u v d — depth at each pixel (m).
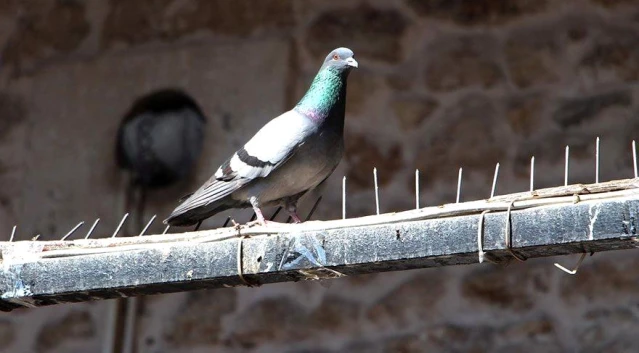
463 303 11.60
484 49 12.37
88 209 12.97
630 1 12.21
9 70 13.61
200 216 8.47
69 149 13.21
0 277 6.61
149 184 12.74
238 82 12.74
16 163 13.34
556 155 11.90
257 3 12.93
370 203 12.11
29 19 13.69
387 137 12.27
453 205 6.02
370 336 11.73
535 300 11.45
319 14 12.73
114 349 12.20
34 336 12.62
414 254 6.02
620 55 12.08
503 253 5.93
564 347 11.27
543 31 12.30
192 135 12.66
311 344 11.86
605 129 11.88
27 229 13.11
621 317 11.20
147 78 13.10
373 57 12.52
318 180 8.43
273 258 6.25
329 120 8.26
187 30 13.10
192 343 12.16
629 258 11.31
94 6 13.53
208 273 6.35
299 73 12.67
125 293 6.58
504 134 12.08
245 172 8.09
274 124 8.22
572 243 5.76
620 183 5.86
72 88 13.37
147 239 6.52
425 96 12.34
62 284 6.53
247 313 12.09
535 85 12.16
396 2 12.63
